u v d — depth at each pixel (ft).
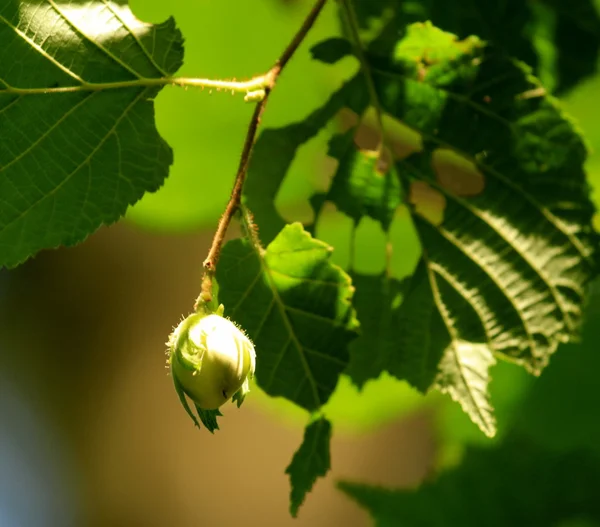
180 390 1.97
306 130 2.15
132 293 4.54
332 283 2.08
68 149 2.04
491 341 2.17
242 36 2.34
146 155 2.06
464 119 2.13
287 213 2.38
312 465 2.11
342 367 2.10
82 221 2.05
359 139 2.27
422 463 4.48
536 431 2.55
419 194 2.23
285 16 2.33
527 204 2.15
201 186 2.52
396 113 2.14
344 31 2.21
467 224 2.17
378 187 2.17
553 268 2.15
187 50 2.35
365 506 2.46
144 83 2.04
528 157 2.13
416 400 2.61
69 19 2.02
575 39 2.24
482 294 2.17
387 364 2.19
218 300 2.08
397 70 2.13
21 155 2.04
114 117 2.04
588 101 2.31
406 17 2.20
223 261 2.06
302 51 2.29
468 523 2.44
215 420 1.97
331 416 2.60
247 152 2.03
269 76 2.04
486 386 2.16
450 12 2.21
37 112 2.03
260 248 2.06
